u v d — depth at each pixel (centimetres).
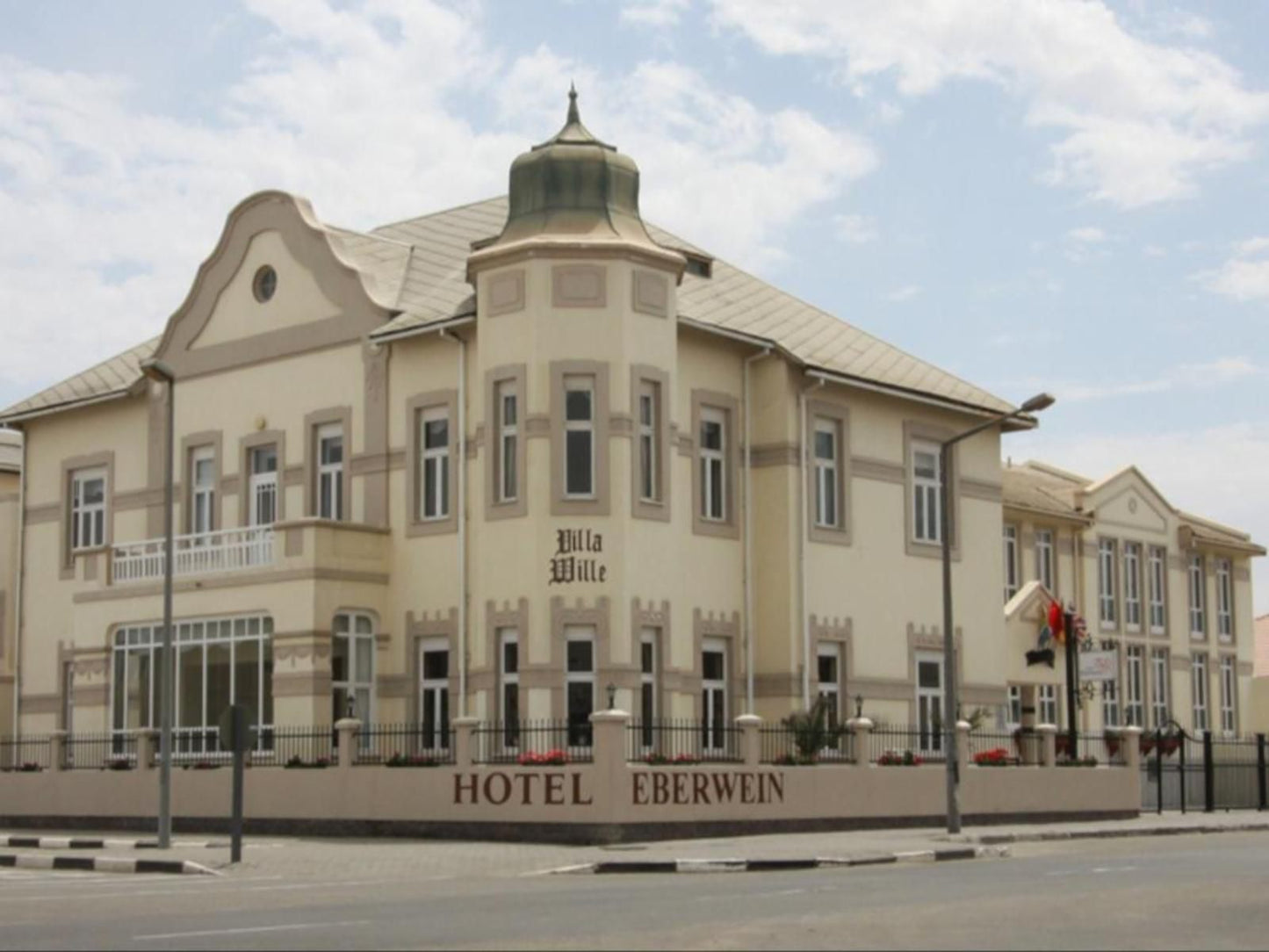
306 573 3356
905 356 4144
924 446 4038
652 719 3281
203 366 3888
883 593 3847
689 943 1359
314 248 3694
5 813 3716
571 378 3253
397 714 3434
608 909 1675
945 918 1579
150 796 3447
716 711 3522
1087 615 5150
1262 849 2838
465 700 3328
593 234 3269
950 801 3048
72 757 3678
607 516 3216
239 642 3475
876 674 3800
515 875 2264
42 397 4275
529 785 2897
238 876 2259
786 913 1622
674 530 3334
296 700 3338
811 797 3177
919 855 2584
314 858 2534
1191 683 5578
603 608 3198
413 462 3472
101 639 3738
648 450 3322
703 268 3950
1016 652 4459
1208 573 5744
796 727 3341
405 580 3462
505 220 3944
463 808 2966
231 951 1321
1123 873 2211
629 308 3266
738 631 3562
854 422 3828
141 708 3656
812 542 3672
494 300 3297
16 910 1731
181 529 3869
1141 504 5453
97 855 2586
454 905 1730
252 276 3819
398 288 3666
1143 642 5378
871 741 3625
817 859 2447
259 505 3769
